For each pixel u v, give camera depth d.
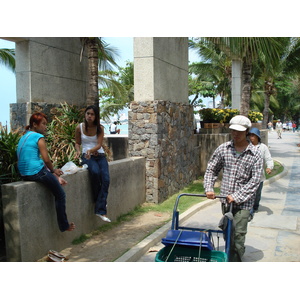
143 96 7.32
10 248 4.05
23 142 4.26
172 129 8.14
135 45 7.24
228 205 3.92
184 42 9.03
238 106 16.56
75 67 9.41
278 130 31.80
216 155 4.04
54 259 4.30
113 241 5.15
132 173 6.84
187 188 8.91
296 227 5.90
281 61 14.20
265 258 4.56
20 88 8.12
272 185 9.62
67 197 4.88
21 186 4.01
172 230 3.44
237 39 8.49
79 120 8.62
